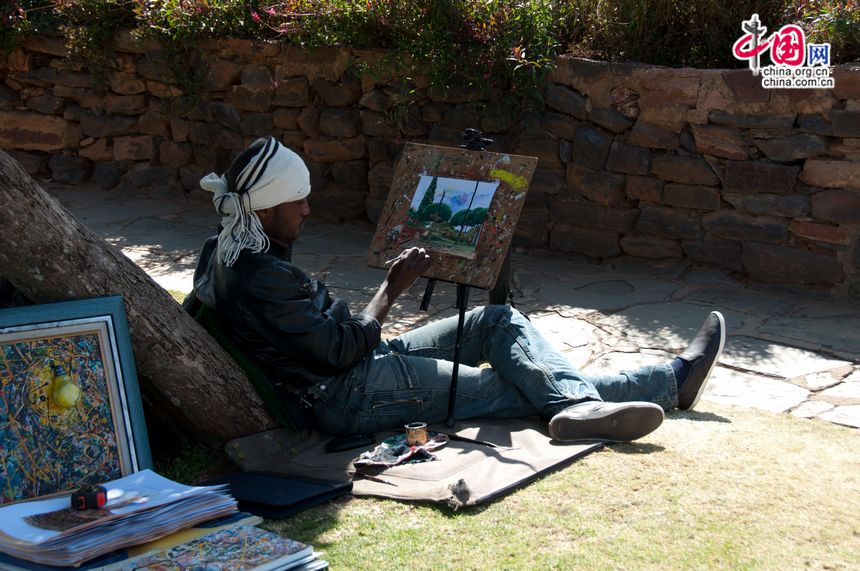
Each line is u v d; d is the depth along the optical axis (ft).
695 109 19.92
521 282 20.65
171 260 22.16
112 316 9.52
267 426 11.23
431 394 11.66
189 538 8.37
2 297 10.24
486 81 21.84
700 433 11.89
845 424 12.64
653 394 12.43
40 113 30.07
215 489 8.88
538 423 11.96
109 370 9.37
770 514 9.52
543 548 8.86
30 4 29.12
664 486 10.16
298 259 22.29
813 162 18.94
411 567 8.58
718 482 10.28
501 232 11.78
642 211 21.20
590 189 21.62
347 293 19.65
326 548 8.96
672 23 21.13
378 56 23.36
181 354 10.44
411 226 12.39
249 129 26.27
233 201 10.37
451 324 12.46
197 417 10.89
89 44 27.73
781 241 19.67
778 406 13.44
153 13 26.45
